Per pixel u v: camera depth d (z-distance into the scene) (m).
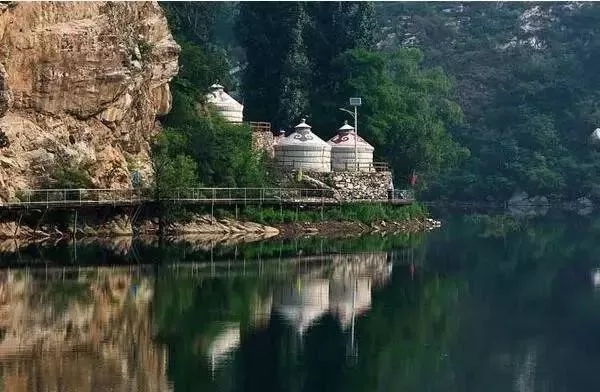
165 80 98.81
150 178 92.06
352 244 89.12
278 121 129.88
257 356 46.00
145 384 40.81
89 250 76.44
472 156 182.62
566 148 186.00
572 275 72.75
